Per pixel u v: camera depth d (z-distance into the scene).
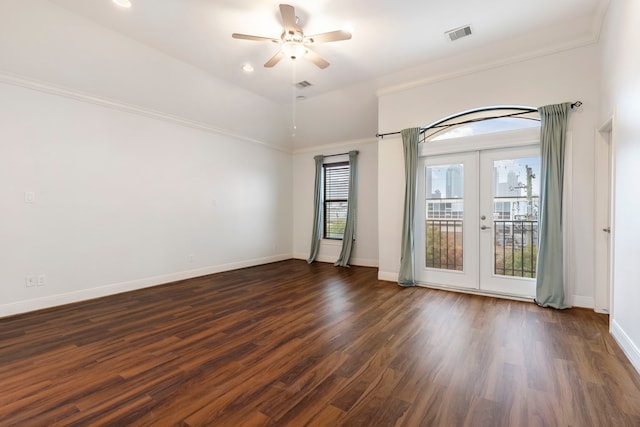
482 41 3.33
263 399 1.73
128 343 2.48
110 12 2.84
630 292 2.15
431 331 2.70
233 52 3.56
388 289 4.16
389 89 4.44
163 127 4.59
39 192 3.38
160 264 4.55
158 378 1.95
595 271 3.16
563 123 3.24
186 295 3.93
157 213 4.51
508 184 3.72
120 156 4.08
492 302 3.54
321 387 1.85
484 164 3.86
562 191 3.27
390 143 4.48
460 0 2.69
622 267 2.32
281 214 6.79
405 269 4.30
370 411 1.62
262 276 5.09
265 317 3.09
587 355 2.22
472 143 3.87
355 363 2.14
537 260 3.42
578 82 3.22
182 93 4.34
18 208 3.24
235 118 5.29
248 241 6.02
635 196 2.07
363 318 3.04
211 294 3.97
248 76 4.20
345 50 3.52
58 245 3.52
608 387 1.82
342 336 2.61
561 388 1.82
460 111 3.90
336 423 1.52
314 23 3.00
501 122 3.77
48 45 3.05
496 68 3.66
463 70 3.84
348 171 6.30
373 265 5.93
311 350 2.35
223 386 1.86
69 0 2.67
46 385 1.87
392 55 3.62
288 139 6.58
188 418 1.56
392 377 1.95
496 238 3.80
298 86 4.53
